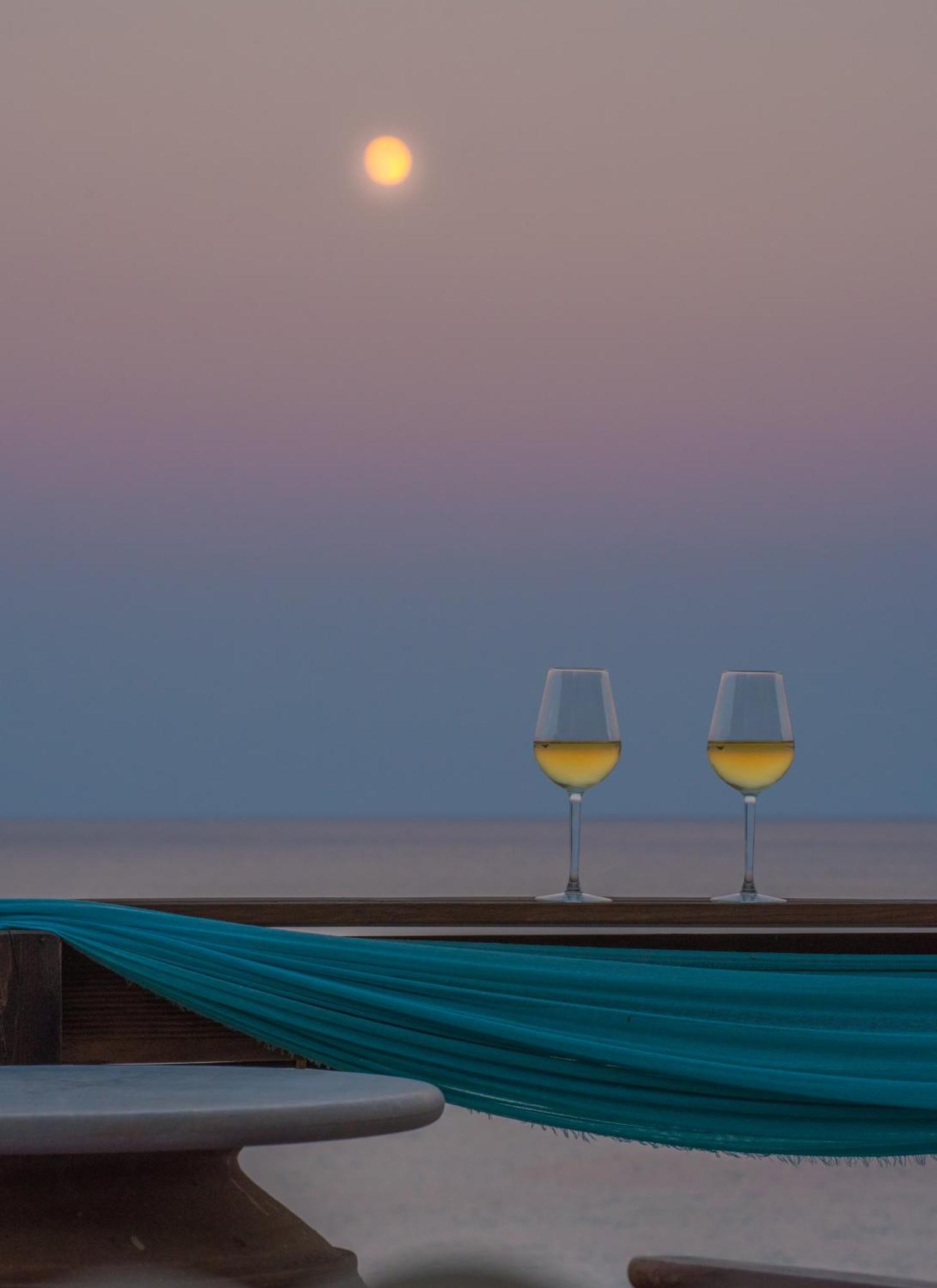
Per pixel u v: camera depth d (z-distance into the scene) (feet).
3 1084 5.47
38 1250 4.71
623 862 248.52
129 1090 5.27
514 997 8.03
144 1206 4.88
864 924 8.45
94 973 8.23
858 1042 8.04
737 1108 8.04
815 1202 30.91
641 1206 29.84
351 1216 19.13
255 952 8.00
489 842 403.34
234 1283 4.77
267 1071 6.02
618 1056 7.91
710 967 8.31
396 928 8.36
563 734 8.93
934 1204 30.68
